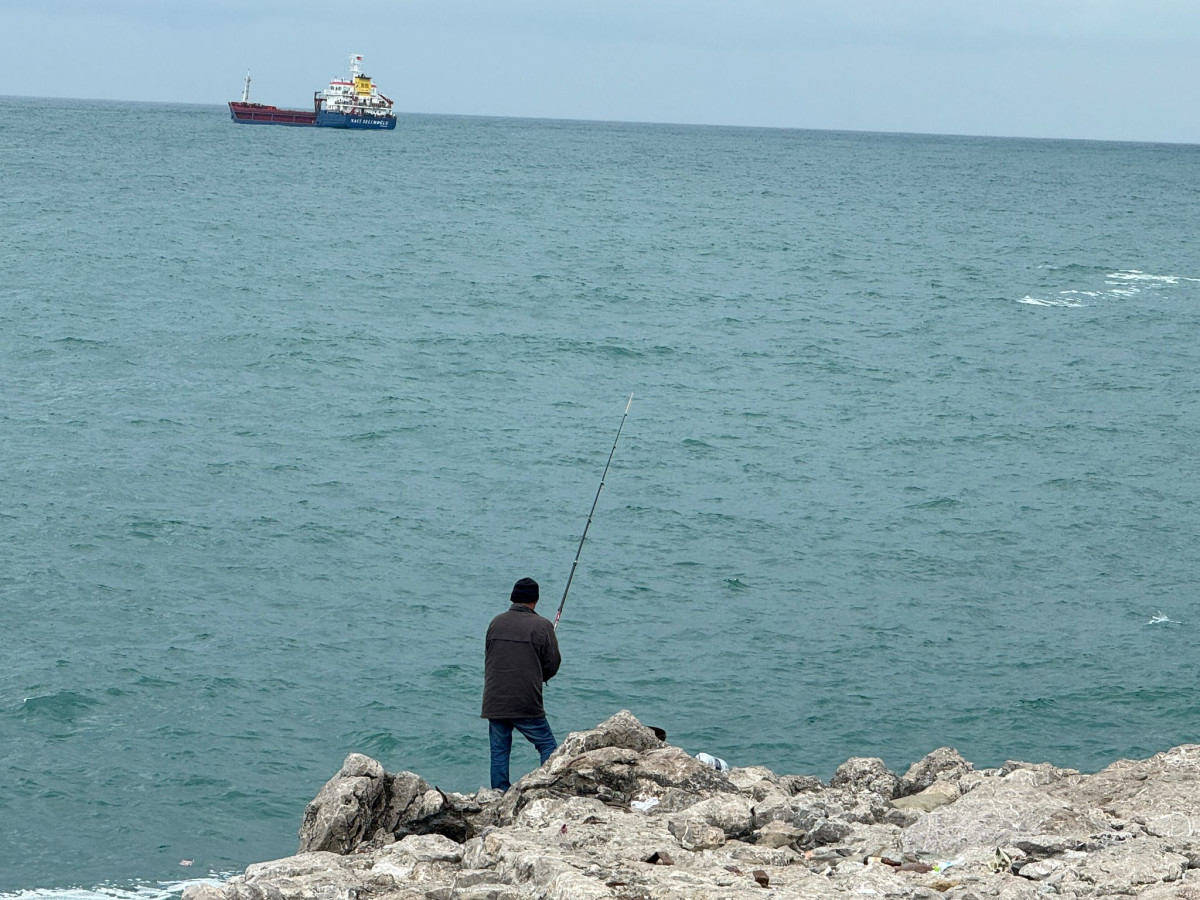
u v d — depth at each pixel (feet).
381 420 152.97
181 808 67.05
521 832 30.55
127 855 62.49
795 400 174.81
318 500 120.37
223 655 85.92
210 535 108.88
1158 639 92.89
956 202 587.68
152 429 142.10
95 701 78.07
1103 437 155.63
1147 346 222.07
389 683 83.35
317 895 26.99
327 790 36.11
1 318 203.62
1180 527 120.06
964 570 107.14
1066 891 25.16
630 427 155.43
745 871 27.25
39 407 149.69
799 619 95.61
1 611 90.79
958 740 77.41
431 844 31.32
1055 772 36.11
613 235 395.75
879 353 213.05
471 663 86.99
